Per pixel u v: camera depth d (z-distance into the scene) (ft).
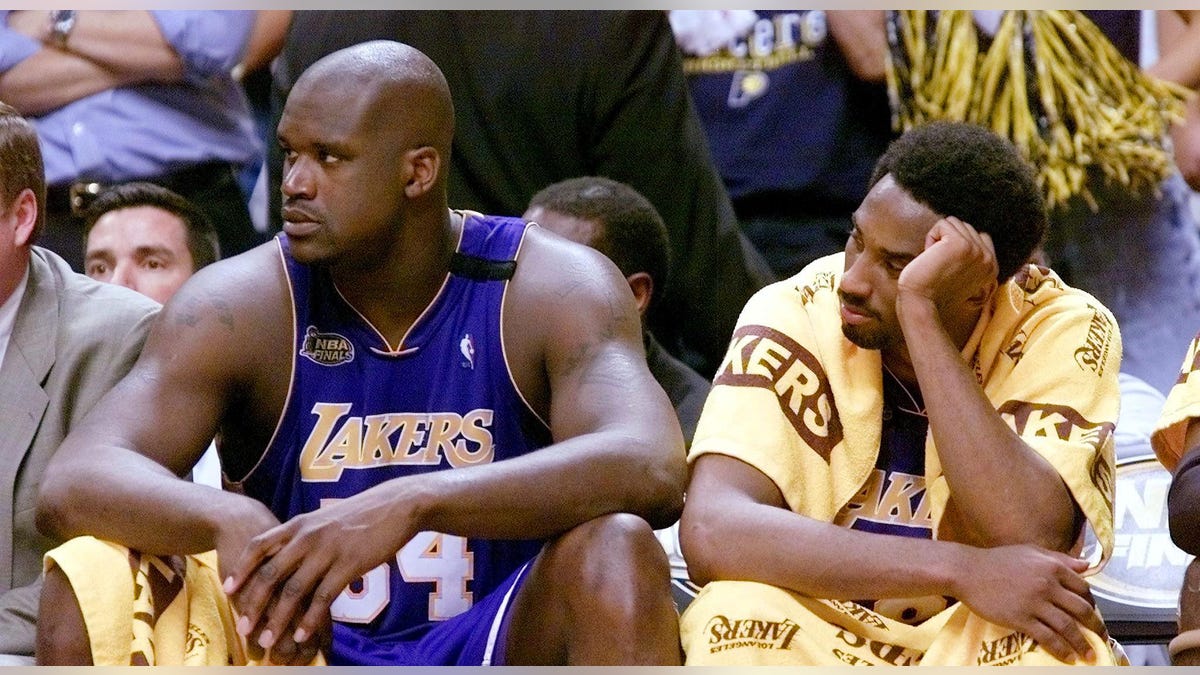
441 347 27.58
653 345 39.32
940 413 26.30
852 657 25.66
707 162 45.70
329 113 26.32
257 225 50.44
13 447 31.01
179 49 48.49
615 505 25.00
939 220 27.27
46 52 47.98
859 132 48.03
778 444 27.32
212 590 25.31
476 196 44.55
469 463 27.30
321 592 23.80
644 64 44.52
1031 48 47.39
